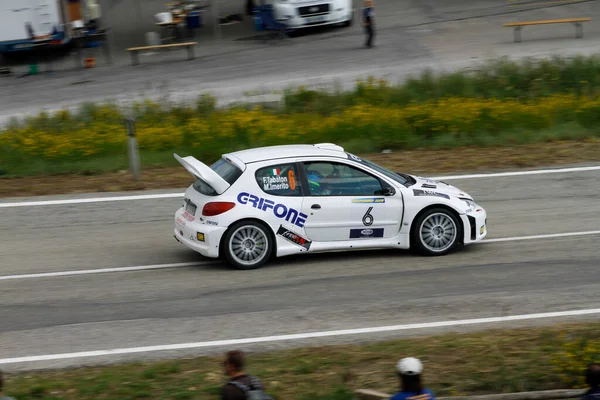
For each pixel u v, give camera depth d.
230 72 58.22
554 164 35.66
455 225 23.95
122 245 25.94
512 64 51.97
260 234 22.92
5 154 38.06
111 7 93.69
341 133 40.84
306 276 22.27
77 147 38.69
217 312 19.58
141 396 14.96
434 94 48.78
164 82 56.00
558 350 16.58
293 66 58.66
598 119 43.22
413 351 16.78
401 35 67.38
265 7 70.62
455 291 20.83
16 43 65.19
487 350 16.75
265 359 16.69
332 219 23.28
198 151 38.59
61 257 24.69
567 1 78.19
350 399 14.67
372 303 20.03
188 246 23.34
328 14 69.38
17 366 16.61
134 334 18.27
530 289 20.91
